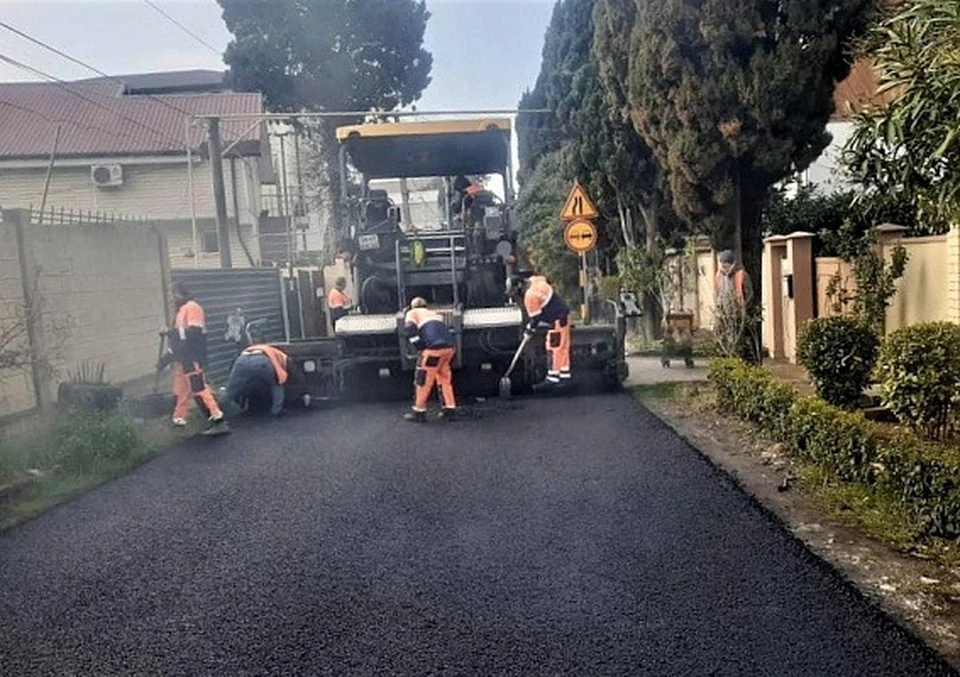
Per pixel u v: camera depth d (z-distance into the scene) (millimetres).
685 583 4523
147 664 3861
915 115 4641
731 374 8984
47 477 7305
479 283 12023
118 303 11125
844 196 13703
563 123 18266
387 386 11445
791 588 4402
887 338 7289
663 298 15891
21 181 25031
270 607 4441
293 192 35062
